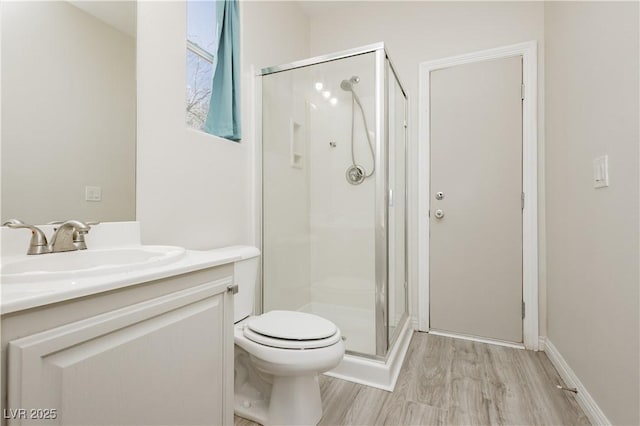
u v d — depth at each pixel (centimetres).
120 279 67
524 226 215
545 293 210
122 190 122
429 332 240
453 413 141
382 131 183
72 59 107
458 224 233
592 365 137
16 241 92
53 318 56
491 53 223
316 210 215
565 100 170
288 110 211
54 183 102
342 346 131
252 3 205
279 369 123
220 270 99
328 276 209
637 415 102
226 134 174
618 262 114
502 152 221
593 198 135
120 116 122
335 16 275
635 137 103
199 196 161
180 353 82
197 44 169
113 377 66
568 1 165
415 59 246
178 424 81
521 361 192
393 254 201
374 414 141
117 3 122
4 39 91
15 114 93
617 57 114
